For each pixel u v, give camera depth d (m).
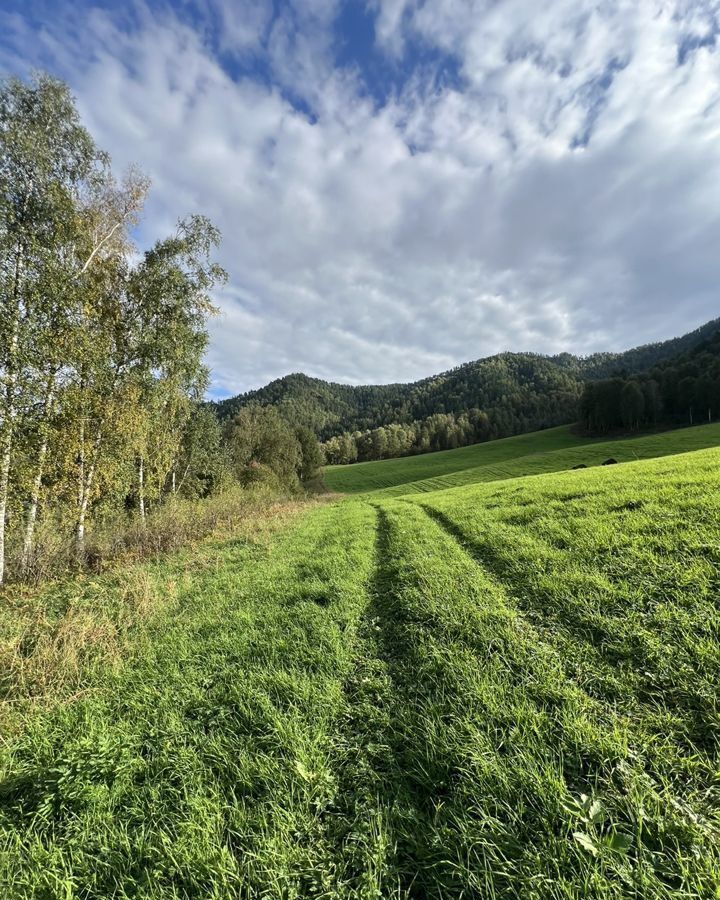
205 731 3.45
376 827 2.30
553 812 2.17
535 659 3.64
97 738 3.38
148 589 7.89
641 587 4.56
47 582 10.41
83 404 13.13
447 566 6.91
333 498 44.62
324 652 4.50
